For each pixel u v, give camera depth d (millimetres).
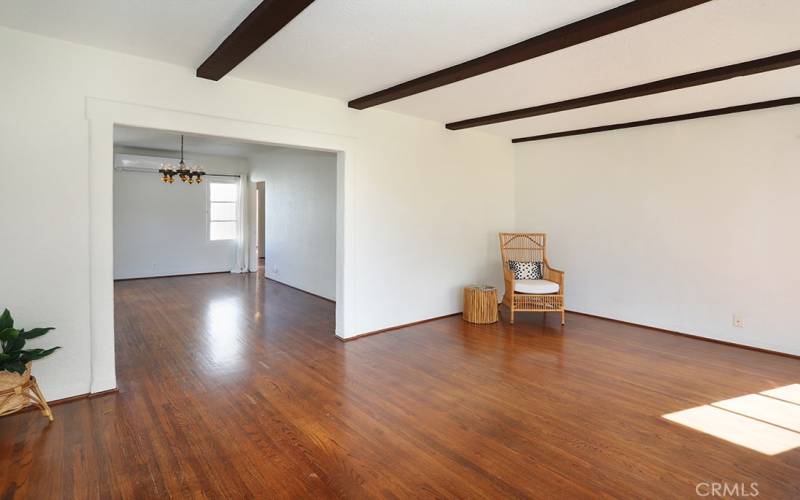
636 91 3607
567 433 2613
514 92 3859
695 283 4672
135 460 2295
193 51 3012
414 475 2188
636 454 2387
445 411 2900
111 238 3094
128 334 4641
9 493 2018
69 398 2984
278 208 8141
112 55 3023
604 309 5477
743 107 4191
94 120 2980
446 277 5512
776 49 2797
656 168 4938
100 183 3027
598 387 3311
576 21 2434
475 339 4566
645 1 2125
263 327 5004
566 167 5773
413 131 4984
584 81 3506
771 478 2172
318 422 2732
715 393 3205
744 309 4336
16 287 2777
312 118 4055
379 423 2727
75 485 2084
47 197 2848
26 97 2750
